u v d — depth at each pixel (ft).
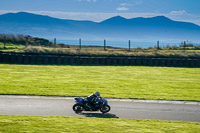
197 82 154.30
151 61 247.09
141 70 208.85
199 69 222.69
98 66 231.09
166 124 76.23
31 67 212.02
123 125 74.18
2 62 239.71
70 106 98.17
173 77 173.37
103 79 159.53
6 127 69.92
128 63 246.06
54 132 66.90
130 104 102.73
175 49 298.97
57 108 94.89
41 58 241.14
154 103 104.99
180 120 83.20
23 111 89.51
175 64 245.24
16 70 191.52
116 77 168.66
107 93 120.57
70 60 242.58
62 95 115.14
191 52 268.62
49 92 120.06
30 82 143.64
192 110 95.61
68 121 77.15
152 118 84.58
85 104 88.58
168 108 97.81
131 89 130.82
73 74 177.99
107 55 262.47
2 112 87.51
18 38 327.26
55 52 260.21
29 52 256.11
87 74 179.63
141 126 73.51
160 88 134.72
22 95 114.21
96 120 79.41
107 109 92.43
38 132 66.64
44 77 161.99
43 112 88.99
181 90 130.31
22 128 69.36
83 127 71.41
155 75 181.37
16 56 240.32
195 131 69.77
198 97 115.75
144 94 119.96
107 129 70.13
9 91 119.85
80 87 132.98
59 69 203.51
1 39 317.01
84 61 243.60
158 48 301.43
